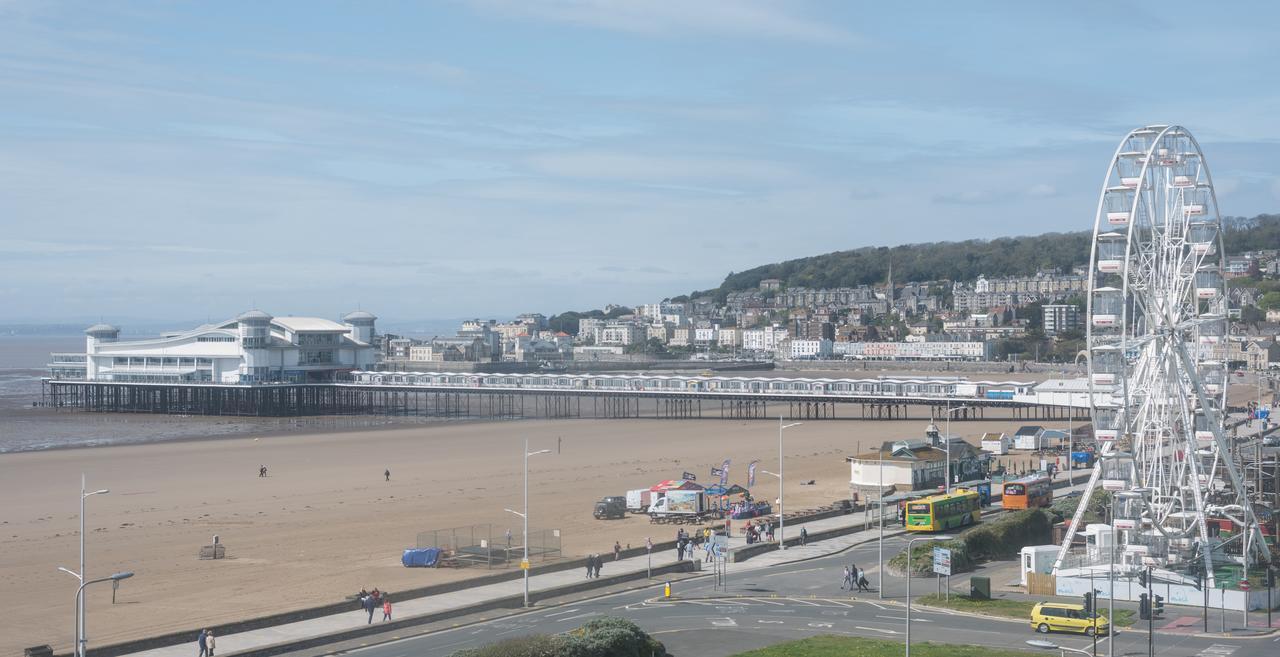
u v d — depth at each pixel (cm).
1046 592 9188
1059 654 7081
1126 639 7556
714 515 13575
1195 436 9669
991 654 7031
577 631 6831
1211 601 8581
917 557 10050
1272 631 7800
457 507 14388
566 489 15962
